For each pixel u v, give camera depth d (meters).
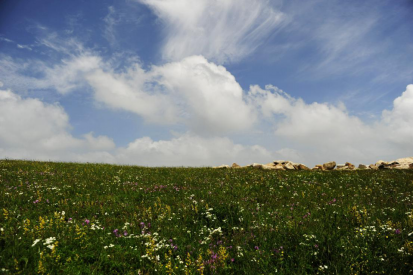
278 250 7.68
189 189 15.42
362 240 8.16
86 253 7.08
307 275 6.67
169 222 10.10
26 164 20.80
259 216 10.65
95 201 12.26
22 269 6.11
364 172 23.38
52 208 10.99
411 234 8.42
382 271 6.61
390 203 12.99
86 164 24.42
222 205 11.65
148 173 20.80
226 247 7.95
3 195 11.99
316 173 22.45
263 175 20.86
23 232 7.96
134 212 10.95
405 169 25.22
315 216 10.99
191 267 6.78
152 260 7.03
